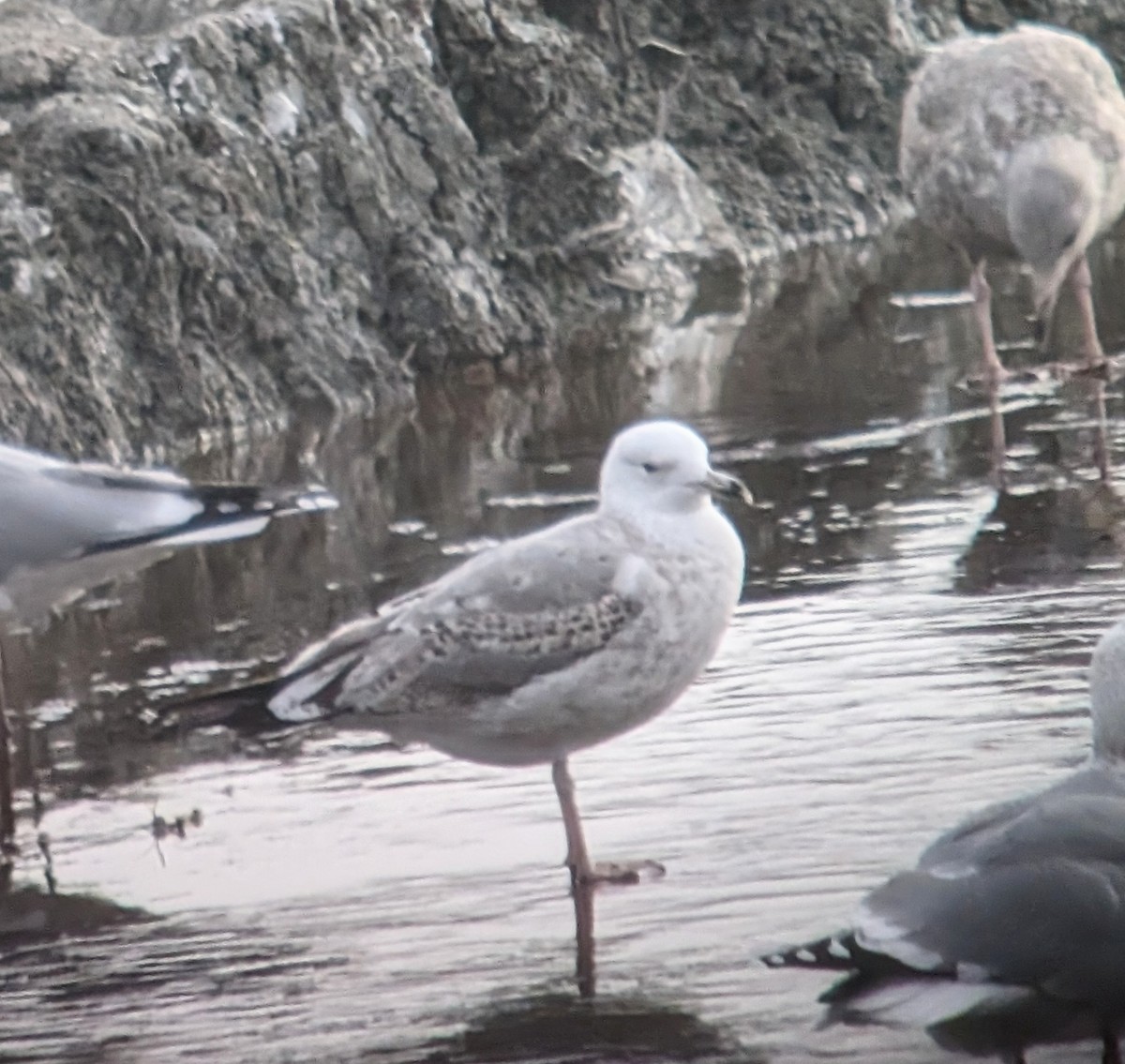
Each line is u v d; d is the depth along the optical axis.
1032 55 17.16
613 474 9.63
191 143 18.33
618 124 22.00
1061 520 13.91
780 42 24.00
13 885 9.80
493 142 21.00
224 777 10.85
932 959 7.46
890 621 12.33
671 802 10.17
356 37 19.92
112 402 16.73
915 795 10.02
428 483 15.77
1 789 10.63
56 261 16.86
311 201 18.89
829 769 10.39
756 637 12.22
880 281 21.16
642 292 20.64
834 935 7.62
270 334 17.92
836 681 11.48
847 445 15.84
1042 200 16.69
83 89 17.95
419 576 13.71
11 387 15.95
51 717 11.73
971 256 17.70
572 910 9.23
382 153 19.61
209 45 18.78
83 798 10.69
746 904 9.14
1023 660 11.57
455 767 10.84
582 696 9.41
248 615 13.22
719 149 23.14
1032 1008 7.75
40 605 10.98
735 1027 8.21
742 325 19.83
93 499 10.84
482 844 9.93
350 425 17.58
